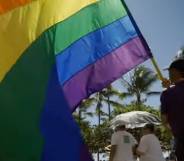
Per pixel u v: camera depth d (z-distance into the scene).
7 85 4.07
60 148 3.91
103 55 5.59
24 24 4.35
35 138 3.87
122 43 5.70
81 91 5.43
